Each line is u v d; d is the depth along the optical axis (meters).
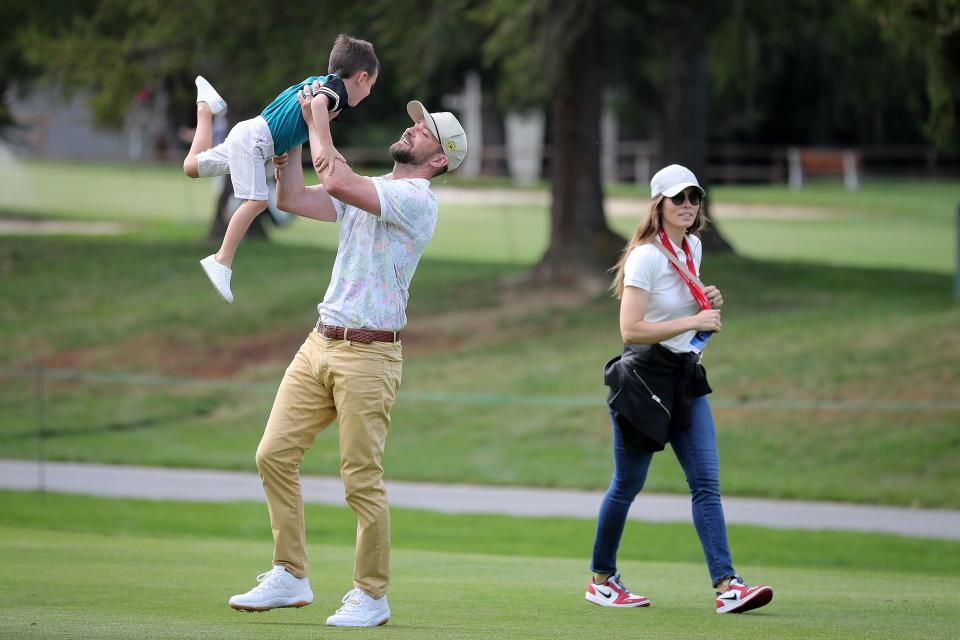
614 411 22.28
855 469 49.91
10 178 146.25
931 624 20.25
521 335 71.62
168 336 74.75
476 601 22.77
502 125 167.88
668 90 88.25
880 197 141.88
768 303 74.94
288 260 93.44
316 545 35.81
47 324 77.44
